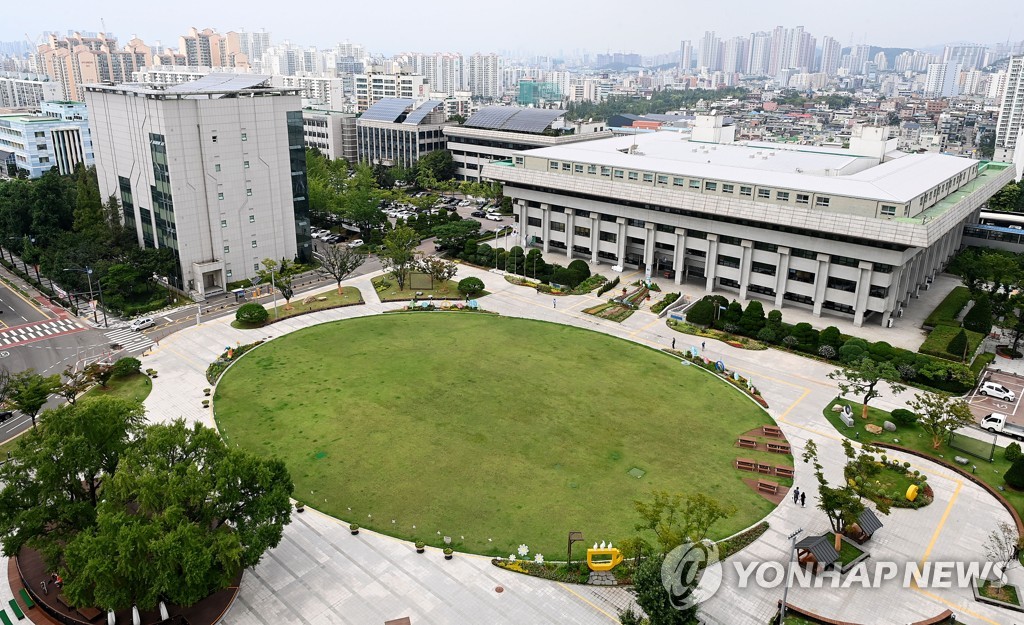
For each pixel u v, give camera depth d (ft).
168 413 239.50
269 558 170.81
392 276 395.14
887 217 310.45
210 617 151.64
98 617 150.41
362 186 524.93
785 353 299.79
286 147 389.19
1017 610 156.87
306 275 399.65
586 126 652.89
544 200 429.79
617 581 164.66
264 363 280.72
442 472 205.46
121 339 307.37
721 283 380.58
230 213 371.35
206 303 353.31
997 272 333.83
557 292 369.30
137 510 159.12
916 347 304.71
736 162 407.64
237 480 156.56
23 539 150.41
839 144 506.07
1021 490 200.03
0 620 150.82
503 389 258.78
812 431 233.96
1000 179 469.57
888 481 204.33
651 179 380.99
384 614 154.30
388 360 283.59
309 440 222.07
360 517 185.57
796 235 334.85
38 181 454.40
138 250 360.89
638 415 241.35
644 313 342.64
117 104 369.71
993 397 262.06
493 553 173.06
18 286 379.14
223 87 366.63
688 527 151.64
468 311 342.23
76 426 159.84
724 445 223.92
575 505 191.11
